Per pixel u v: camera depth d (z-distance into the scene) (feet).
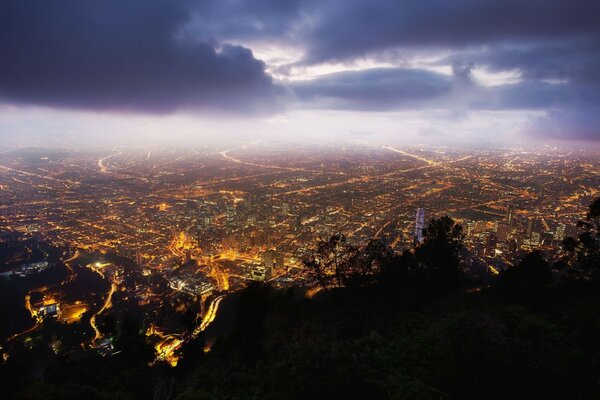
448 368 19.94
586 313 25.81
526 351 20.15
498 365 19.27
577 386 18.93
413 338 24.43
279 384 20.57
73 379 28.55
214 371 28.60
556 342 22.95
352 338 30.81
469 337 20.94
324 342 23.90
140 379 28.63
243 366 28.14
